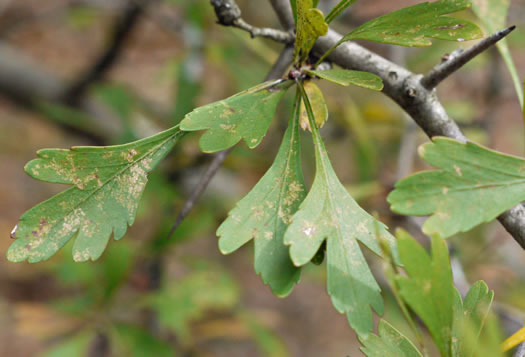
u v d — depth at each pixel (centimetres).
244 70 75
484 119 79
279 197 34
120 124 95
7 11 123
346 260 33
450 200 32
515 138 97
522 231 34
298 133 34
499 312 49
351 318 32
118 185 34
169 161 67
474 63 76
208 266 74
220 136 34
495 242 74
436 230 32
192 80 69
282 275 33
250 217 33
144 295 67
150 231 88
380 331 34
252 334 79
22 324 71
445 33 34
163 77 75
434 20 34
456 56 35
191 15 73
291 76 35
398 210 32
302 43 34
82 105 95
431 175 32
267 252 33
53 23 135
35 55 130
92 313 65
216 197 83
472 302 34
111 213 34
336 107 76
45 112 95
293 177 34
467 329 32
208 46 73
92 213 33
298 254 33
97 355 67
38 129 138
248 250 99
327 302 119
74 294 106
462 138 35
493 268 72
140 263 75
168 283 72
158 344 64
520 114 102
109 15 96
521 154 96
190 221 67
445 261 32
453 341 33
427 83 35
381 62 36
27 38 133
